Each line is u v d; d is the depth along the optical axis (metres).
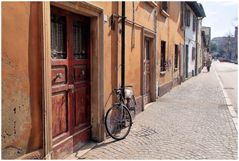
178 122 8.27
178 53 18.89
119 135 6.81
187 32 23.56
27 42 3.88
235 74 32.78
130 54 8.38
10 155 3.64
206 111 10.02
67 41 5.31
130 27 8.30
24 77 3.84
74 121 5.69
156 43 11.63
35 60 4.04
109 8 6.59
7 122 3.57
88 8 5.58
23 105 3.84
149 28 10.47
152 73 11.64
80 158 5.34
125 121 7.07
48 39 4.26
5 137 3.55
